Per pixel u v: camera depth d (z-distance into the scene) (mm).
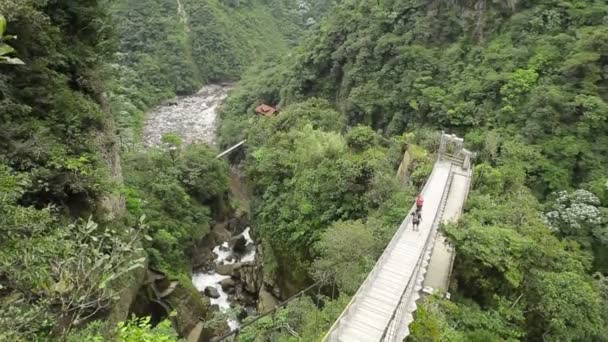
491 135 28094
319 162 27203
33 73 12375
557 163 25688
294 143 32906
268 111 53250
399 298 11938
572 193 23281
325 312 14312
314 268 18406
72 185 11992
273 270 28094
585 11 31156
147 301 19938
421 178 22453
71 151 12703
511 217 17969
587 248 20656
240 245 35281
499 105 30719
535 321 14750
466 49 36594
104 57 17469
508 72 31422
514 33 34031
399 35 41594
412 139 28312
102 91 17078
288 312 16016
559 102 27125
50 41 12953
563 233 21406
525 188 23719
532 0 34406
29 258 5555
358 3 49625
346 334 10383
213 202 38594
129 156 33969
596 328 14180
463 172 23625
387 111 38438
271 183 31688
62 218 11492
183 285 22969
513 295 14727
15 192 7242
